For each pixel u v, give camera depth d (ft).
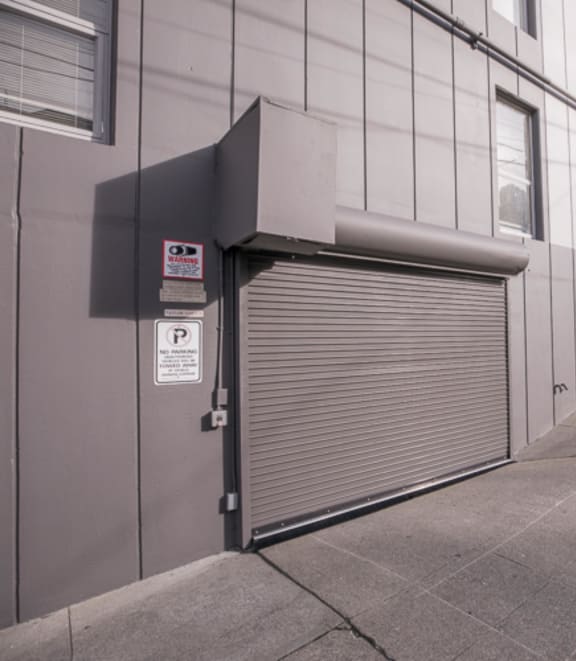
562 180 22.35
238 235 9.84
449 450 15.80
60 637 7.98
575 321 22.27
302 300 12.51
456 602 8.49
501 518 12.31
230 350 11.27
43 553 8.79
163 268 10.39
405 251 13.92
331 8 13.71
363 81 14.39
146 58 10.44
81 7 10.35
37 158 9.07
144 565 9.86
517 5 21.47
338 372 13.10
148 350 10.12
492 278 17.76
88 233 9.53
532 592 8.73
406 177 15.42
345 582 9.36
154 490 10.07
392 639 7.52
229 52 11.64
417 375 15.02
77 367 9.29
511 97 20.10
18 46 9.89
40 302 8.98
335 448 12.94
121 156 10.00
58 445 9.03
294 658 7.20
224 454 11.04
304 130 9.62
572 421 20.85
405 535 11.50
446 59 17.02
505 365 18.11
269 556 10.62
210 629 8.02
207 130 11.19
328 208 9.98
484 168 18.21
